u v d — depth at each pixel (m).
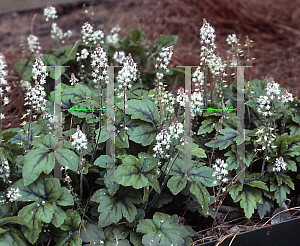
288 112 1.96
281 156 1.89
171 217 1.81
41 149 1.80
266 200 1.88
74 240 1.78
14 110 2.18
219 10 3.53
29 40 2.13
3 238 1.73
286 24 3.46
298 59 2.89
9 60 2.63
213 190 1.86
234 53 2.02
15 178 1.83
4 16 3.69
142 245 1.79
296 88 2.39
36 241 1.78
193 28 3.39
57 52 2.21
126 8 3.80
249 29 3.42
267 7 3.65
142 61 2.20
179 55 2.99
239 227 1.88
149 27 3.46
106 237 1.79
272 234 1.85
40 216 1.75
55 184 1.79
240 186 1.86
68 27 3.40
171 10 3.61
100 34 2.00
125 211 1.79
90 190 1.87
